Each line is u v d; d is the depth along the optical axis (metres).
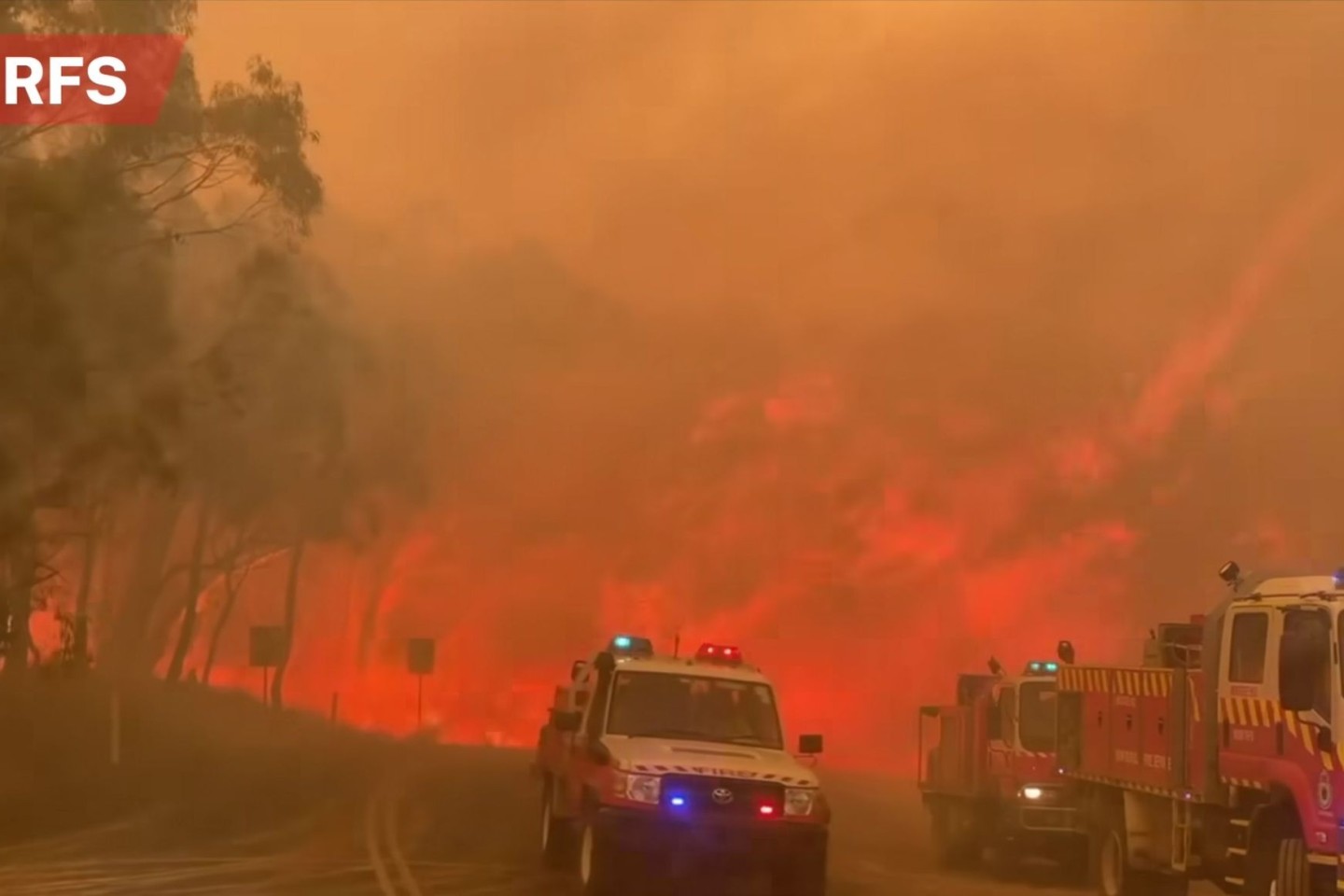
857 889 17.12
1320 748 12.50
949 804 21.50
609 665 16.12
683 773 14.17
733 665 16.84
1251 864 13.59
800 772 14.61
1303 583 13.55
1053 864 21.81
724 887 16.06
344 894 14.45
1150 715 15.60
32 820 22.11
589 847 14.41
